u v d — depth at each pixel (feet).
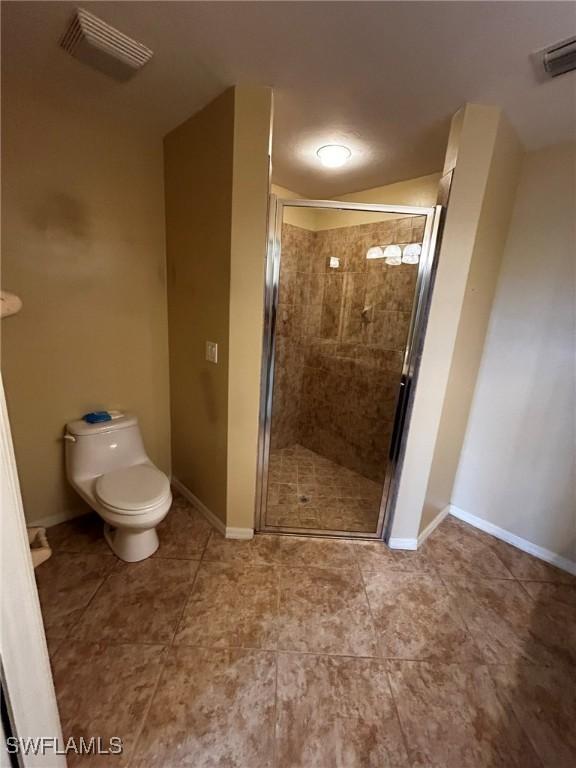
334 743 3.47
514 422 6.54
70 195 5.51
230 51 3.84
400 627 4.81
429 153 5.99
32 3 3.27
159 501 5.33
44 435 6.05
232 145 4.65
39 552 2.63
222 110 4.73
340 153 6.08
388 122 5.12
